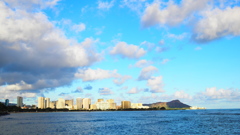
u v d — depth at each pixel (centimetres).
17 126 13238
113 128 11875
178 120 17575
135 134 9362
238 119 17975
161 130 10581
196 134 9088
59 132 10231
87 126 13212
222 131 9894
